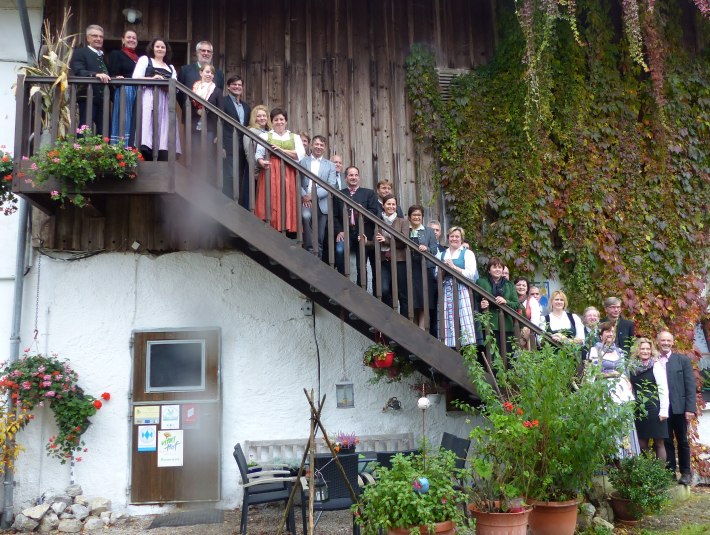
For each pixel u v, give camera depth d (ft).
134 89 19.97
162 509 21.62
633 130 26.55
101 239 22.86
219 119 19.01
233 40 25.23
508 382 18.33
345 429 22.89
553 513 16.07
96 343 22.26
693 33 27.99
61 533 19.62
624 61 26.96
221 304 23.04
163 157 19.90
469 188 25.11
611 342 19.54
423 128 25.61
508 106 25.85
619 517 18.58
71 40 23.94
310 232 21.31
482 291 19.71
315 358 23.21
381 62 26.20
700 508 20.13
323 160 21.99
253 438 22.44
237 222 18.72
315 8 26.08
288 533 17.81
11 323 21.85
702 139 27.61
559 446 16.62
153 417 22.09
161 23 24.81
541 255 24.67
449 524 14.17
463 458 16.75
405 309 20.88
